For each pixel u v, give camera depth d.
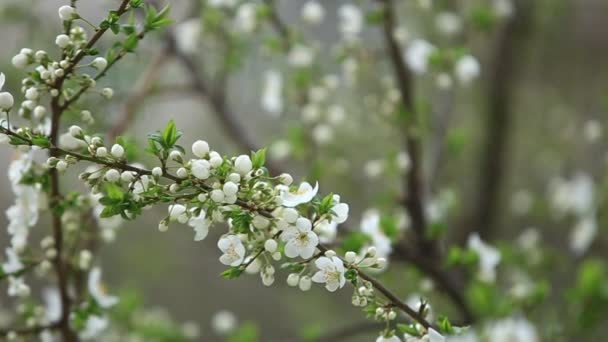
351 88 2.38
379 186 2.70
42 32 2.29
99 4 1.97
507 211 3.32
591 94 3.19
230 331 2.62
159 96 2.49
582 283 1.88
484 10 2.27
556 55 3.22
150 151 1.22
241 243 1.23
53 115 1.32
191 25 2.18
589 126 2.61
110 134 1.77
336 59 2.06
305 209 1.27
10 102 1.24
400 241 1.74
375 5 1.91
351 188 2.62
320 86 2.19
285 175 1.24
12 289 1.44
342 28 2.09
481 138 3.07
